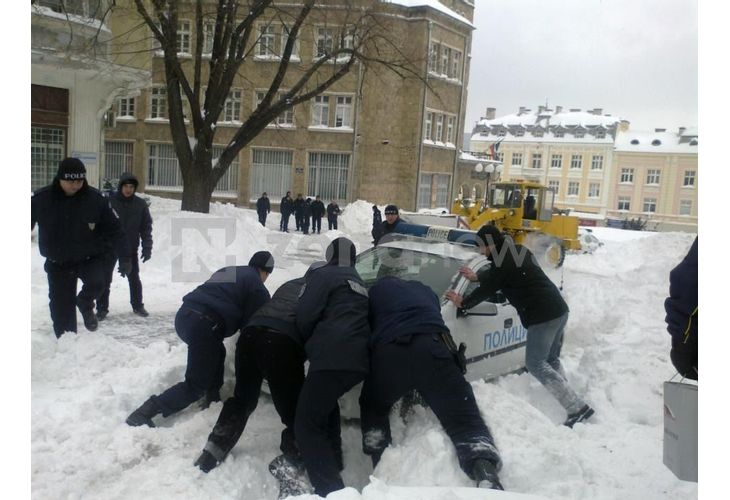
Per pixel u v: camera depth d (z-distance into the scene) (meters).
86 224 5.98
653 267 9.91
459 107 36.50
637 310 8.30
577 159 71.38
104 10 17.00
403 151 33.56
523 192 19.73
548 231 20.58
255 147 34.00
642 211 69.44
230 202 34.53
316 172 33.78
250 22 15.71
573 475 3.95
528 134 73.56
